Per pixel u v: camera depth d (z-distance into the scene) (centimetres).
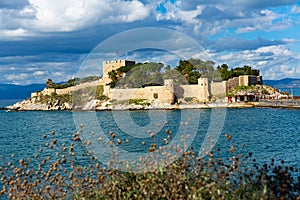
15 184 995
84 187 985
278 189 953
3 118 12188
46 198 987
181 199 846
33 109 15288
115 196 906
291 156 2858
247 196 916
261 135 4922
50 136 5056
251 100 11919
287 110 10075
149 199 871
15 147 4278
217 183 932
